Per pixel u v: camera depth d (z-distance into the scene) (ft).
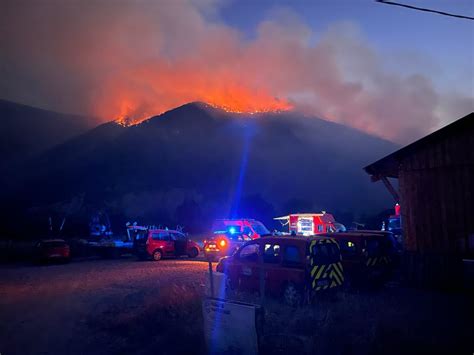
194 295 33.45
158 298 35.09
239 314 21.53
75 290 47.16
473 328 24.54
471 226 37.60
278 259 34.73
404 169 41.91
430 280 39.06
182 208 233.14
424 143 40.68
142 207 355.56
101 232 129.49
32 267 75.15
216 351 22.48
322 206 381.60
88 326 31.40
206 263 71.10
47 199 393.09
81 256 97.86
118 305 37.83
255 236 71.82
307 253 32.99
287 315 28.37
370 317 27.07
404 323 25.29
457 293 36.52
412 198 41.11
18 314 35.70
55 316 34.78
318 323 25.46
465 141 38.65
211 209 326.65
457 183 38.73
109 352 25.34
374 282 38.09
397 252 46.88
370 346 21.52
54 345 26.76
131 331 29.45
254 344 20.80
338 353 21.58
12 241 126.31
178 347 25.38
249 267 36.81
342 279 35.86
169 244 81.92
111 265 74.02
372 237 40.01
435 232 39.45
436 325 25.25
